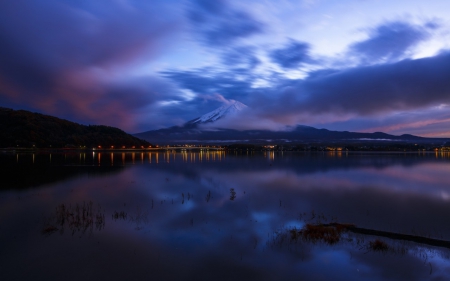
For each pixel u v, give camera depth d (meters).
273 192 23.53
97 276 8.74
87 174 35.84
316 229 12.33
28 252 10.23
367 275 8.80
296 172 42.09
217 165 55.94
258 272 9.01
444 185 28.59
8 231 12.28
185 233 12.34
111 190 23.42
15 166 45.53
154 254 10.20
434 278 8.59
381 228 13.25
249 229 12.92
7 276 8.70
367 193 23.33
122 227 13.02
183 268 9.24
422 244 11.04
